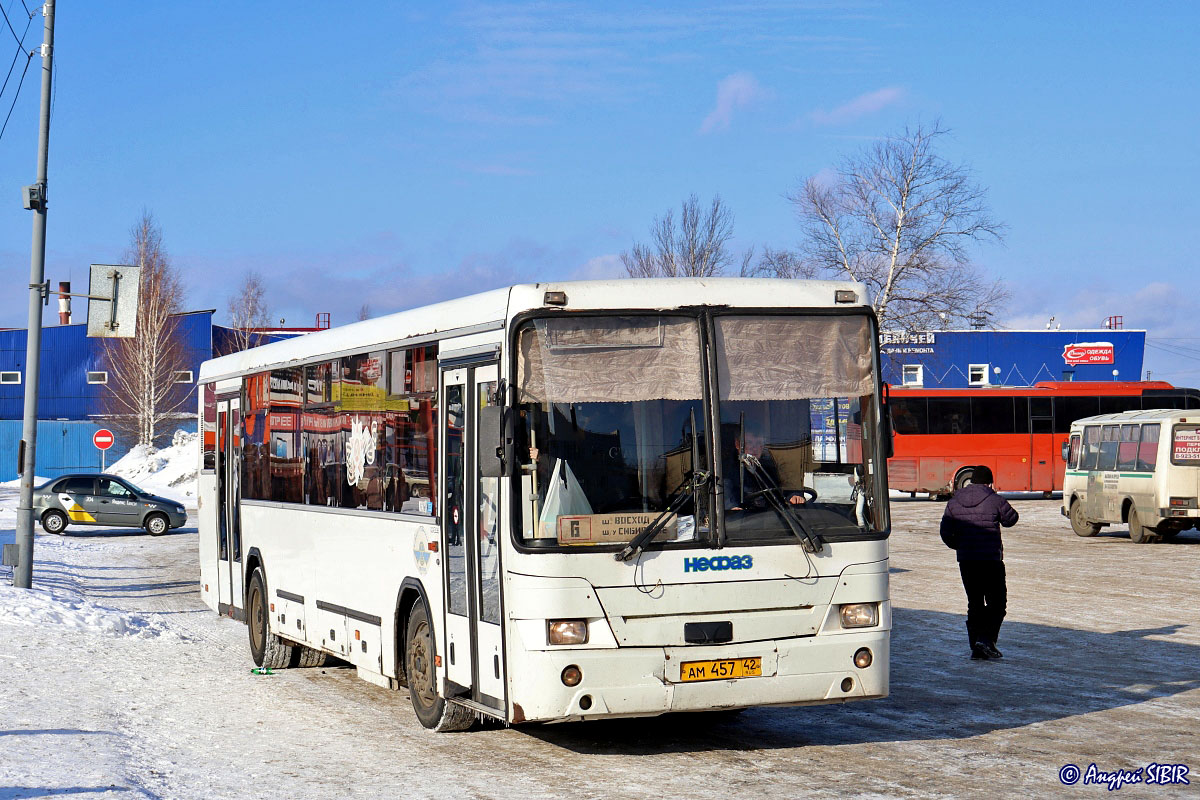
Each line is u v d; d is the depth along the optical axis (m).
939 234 54.06
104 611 17.14
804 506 8.51
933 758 8.69
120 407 69.44
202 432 17.12
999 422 45.12
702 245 54.19
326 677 13.14
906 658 13.51
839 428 8.67
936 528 34.66
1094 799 7.52
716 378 8.44
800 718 10.30
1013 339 66.69
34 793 7.57
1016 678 12.17
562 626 8.03
